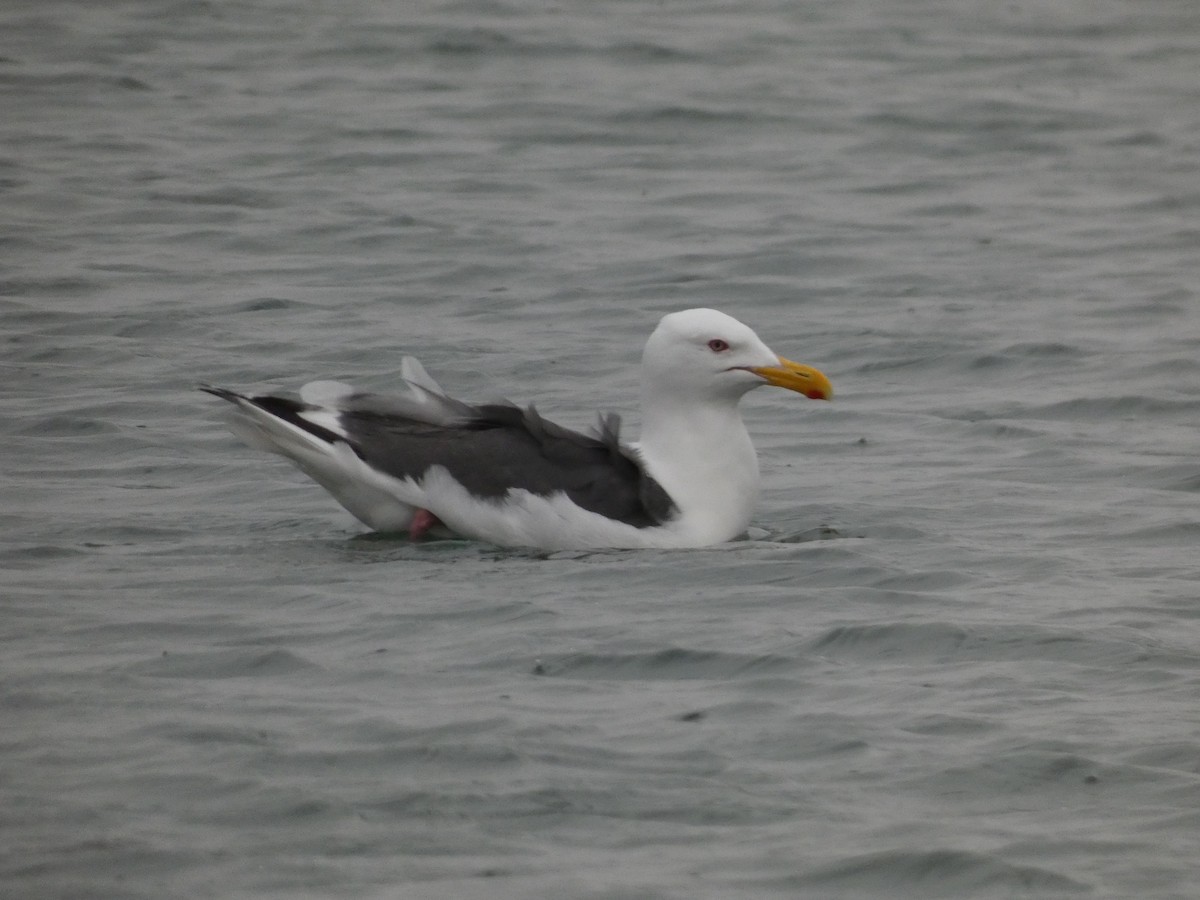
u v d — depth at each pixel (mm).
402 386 19578
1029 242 26188
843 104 34281
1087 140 32312
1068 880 8836
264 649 11852
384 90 34469
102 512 15312
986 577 13641
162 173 28625
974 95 35219
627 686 11328
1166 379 19906
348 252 25078
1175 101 35188
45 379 19500
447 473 14484
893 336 21719
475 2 41812
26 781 9789
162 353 20531
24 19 39156
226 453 17172
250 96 33750
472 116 32781
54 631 12234
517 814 9477
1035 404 19172
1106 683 11398
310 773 9898
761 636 12219
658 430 14977
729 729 10602
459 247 25312
